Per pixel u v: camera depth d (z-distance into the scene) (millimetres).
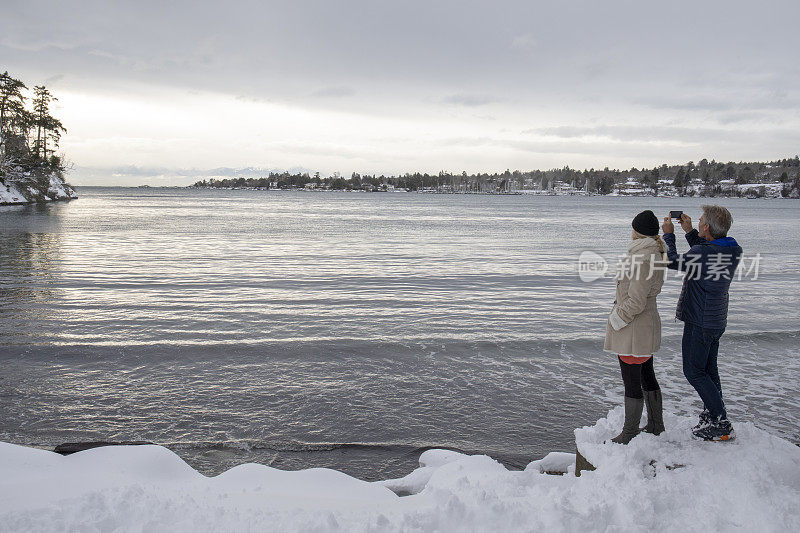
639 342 4121
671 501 3490
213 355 9875
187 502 3684
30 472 4152
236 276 19656
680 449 4074
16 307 13703
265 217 65812
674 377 8977
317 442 6531
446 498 3852
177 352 10008
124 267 21453
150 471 4457
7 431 6629
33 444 6297
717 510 3375
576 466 4508
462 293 16859
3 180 80000
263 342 10742
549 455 5648
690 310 4305
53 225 44688
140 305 14211
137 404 7582
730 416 7363
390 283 18641
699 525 3262
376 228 48656
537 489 3943
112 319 12531
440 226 53156
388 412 7441
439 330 11992
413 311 14039
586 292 17297
